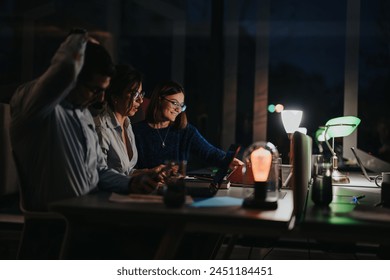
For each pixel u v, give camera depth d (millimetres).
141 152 2887
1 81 5359
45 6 5379
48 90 1593
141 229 1542
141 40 5336
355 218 1361
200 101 5211
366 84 4930
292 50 5137
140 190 1729
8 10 5375
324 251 3211
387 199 1700
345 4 4980
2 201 3836
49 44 5406
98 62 1724
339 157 4547
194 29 5219
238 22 5027
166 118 2875
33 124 1693
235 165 2414
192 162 4863
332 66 5098
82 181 1770
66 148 1756
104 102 2391
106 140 2354
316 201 1664
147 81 5332
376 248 3168
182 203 1455
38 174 1759
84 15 5379
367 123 4910
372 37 4902
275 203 1509
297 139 1526
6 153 3777
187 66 5254
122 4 5371
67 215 1500
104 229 1525
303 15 5109
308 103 5129
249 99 5047
